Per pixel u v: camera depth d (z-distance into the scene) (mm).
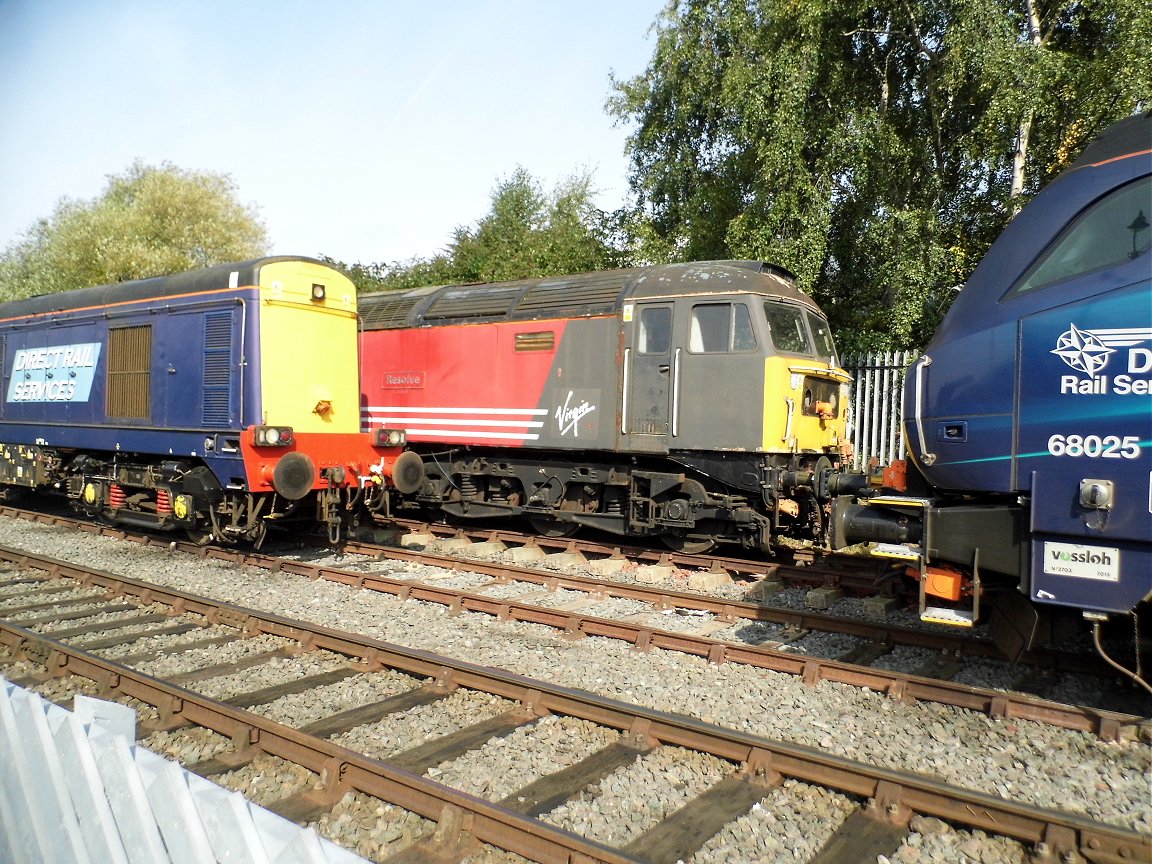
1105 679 5691
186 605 7379
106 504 11336
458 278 24797
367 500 10344
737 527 9852
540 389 10781
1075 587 4520
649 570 9125
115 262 28594
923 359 5277
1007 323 4762
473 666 5410
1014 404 4715
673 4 17906
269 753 4449
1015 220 4984
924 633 6449
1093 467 4387
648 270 10375
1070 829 3428
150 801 2607
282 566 9156
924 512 5191
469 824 3615
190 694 4934
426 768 4289
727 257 17500
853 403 14461
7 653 6246
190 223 32750
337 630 6344
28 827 2957
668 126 18656
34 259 34062
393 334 12398
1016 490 4715
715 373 9477
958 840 3611
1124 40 11453
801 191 14289
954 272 14602
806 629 7027
